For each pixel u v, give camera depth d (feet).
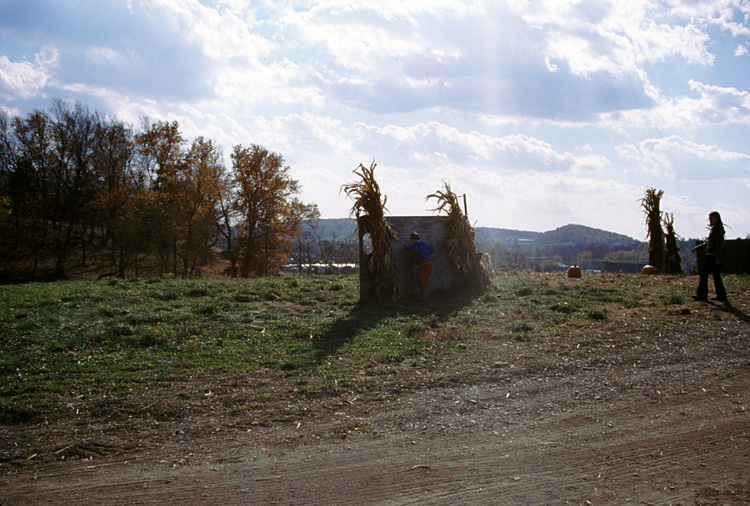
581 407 18.72
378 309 37.50
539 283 47.14
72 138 180.65
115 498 12.67
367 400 19.57
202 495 12.78
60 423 17.57
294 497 12.60
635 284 47.16
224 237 161.58
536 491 12.70
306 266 161.58
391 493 12.72
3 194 175.94
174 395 20.07
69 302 38.04
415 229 43.60
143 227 140.05
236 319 33.04
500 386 21.11
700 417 17.48
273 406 18.99
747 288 42.14
